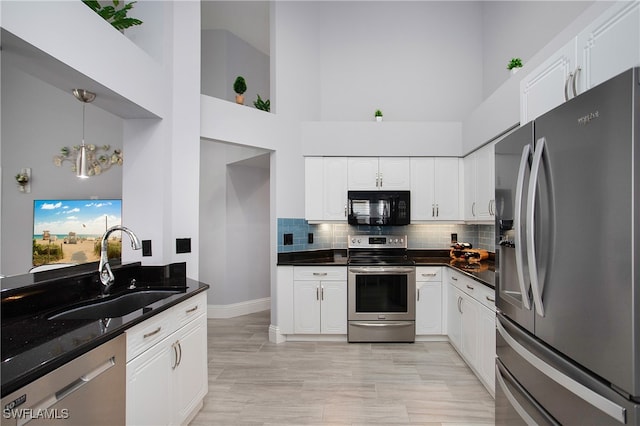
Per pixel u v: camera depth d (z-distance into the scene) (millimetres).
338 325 3148
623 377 842
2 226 4070
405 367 2592
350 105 3830
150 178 2180
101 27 1654
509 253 1463
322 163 3428
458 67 3791
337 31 3855
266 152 3396
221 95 4180
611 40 1154
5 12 1188
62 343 1084
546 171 1138
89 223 3969
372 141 3393
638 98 813
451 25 3805
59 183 4098
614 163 867
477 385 2303
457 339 2818
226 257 4094
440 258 3588
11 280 1540
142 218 2180
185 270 2266
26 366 911
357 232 3752
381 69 3836
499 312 1601
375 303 3129
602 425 916
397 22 3840
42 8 1333
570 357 1025
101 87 1691
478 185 2980
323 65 3844
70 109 4109
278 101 3293
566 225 1041
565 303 1045
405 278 3115
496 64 3395
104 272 1794
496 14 3385
